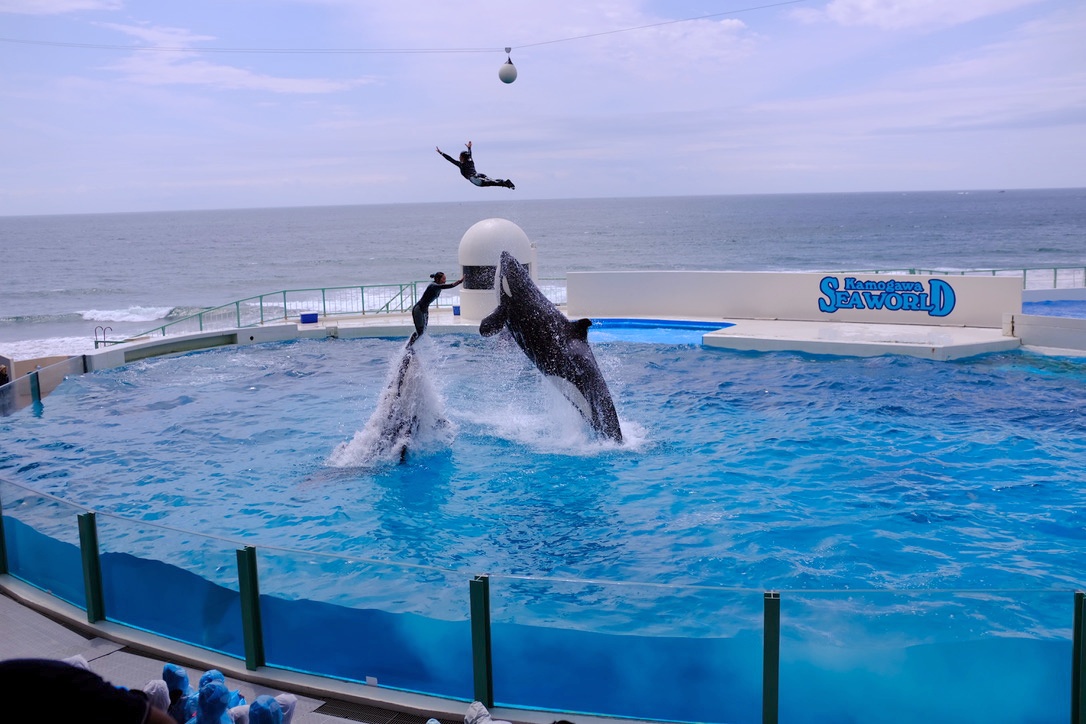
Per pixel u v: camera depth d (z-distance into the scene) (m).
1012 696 4.70
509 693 5.27
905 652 4.71
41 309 56.50
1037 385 15.08
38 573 7.20
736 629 4.83
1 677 1.29
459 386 16.30
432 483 10.80
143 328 45.78
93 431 13.45
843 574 7.91
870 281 20.64
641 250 88.81
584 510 9.80
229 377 17.45
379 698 5.39
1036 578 7.76
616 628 5.02
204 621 6.04
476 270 22.78
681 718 5.03
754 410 13.97
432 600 5.27
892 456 11.44
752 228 118.94
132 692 1.39
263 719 3.69
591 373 12.11
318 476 11.16
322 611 5.57
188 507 10.11
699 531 9.06
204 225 189.62
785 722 4.87
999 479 10.45
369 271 79.06
